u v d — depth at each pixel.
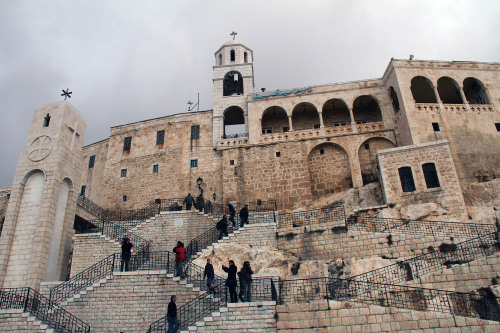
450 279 18.06
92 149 44.53
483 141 33.16
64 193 27.81
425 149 28.59
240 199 35.41
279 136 37.38
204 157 38.41
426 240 21.30
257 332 16.53
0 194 42.81
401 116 34.84
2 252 24.59
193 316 18.38
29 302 19.69
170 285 19.58
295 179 35.22
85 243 25.92
